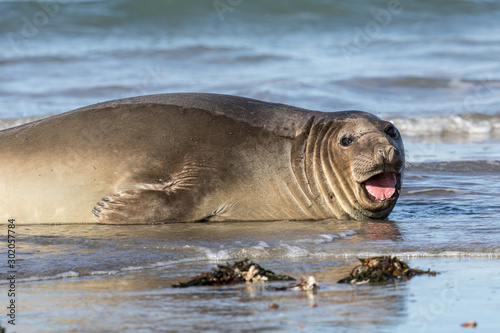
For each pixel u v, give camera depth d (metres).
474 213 34.44
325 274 23.34
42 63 86.69
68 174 31.94
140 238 28.42
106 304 19.89
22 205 32.06
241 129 33.03
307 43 105.75
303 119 34.06
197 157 32.25
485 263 24.88
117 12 111.81
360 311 19.11
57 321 18.36
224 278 22.38
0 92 71.62
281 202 33.03
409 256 26.00
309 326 17.83
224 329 17.64
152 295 20.86
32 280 22.61
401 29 117.50
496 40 108.31
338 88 74.56
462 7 125.19
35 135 32.81
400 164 31.22
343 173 32.50
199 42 104.38
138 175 31.98
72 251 26.25
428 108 69.31
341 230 30.28
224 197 32.34
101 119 32.88
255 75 80.56
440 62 91.50
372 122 32.94
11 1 109.81
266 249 26.55
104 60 89.00
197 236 28.86
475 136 61.12
